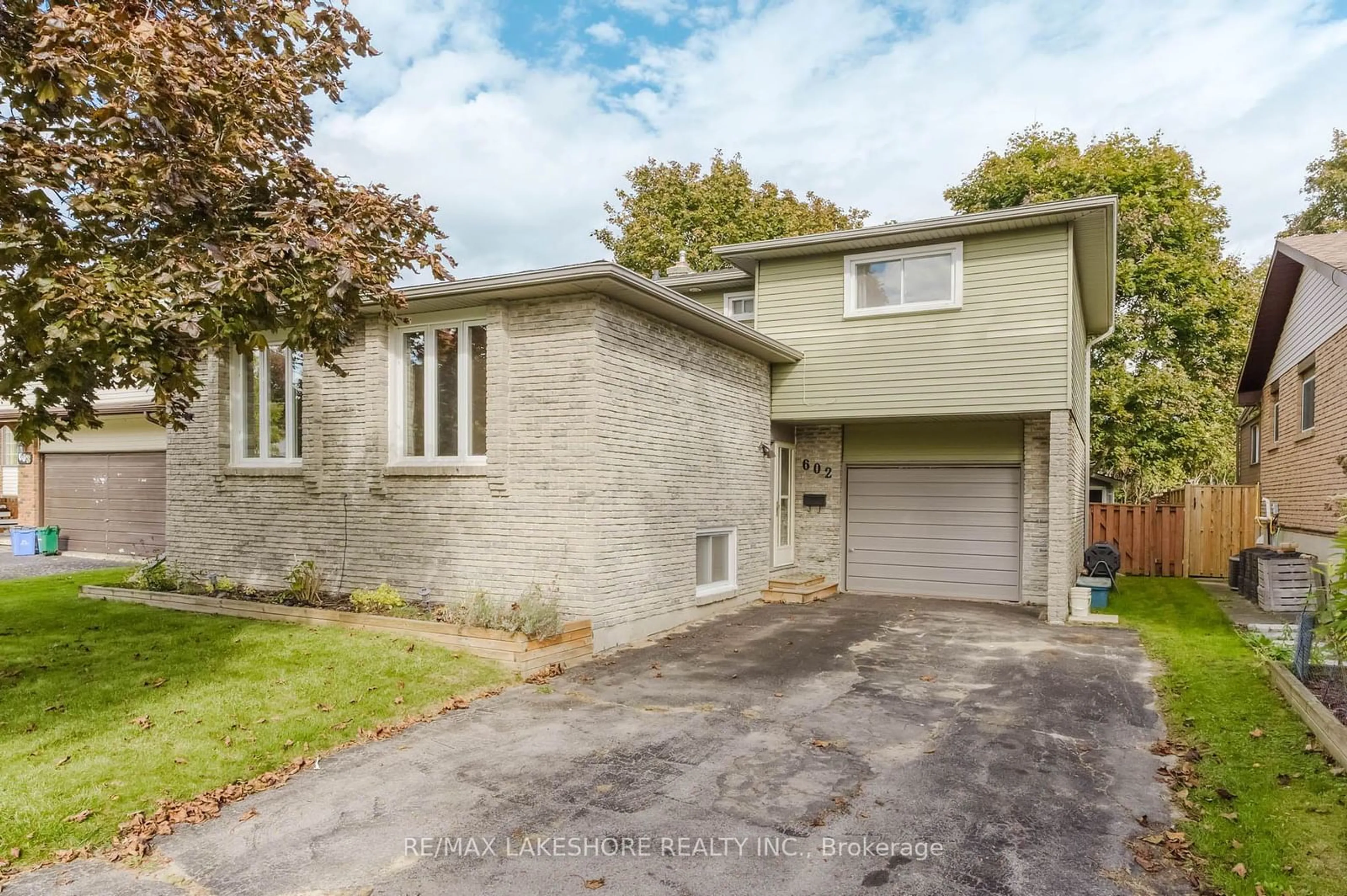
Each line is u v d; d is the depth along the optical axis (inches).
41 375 225.5
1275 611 455.5
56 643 311.6
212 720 224.7
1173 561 658.8
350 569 399.2
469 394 374.0
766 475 507.2
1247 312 894.4
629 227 1118.4
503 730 235.5
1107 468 923.4
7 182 204.5
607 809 180.4
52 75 206.1
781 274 512.1
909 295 477.4
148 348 223.0
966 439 528.1
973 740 229.9
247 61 257.3
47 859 152.8
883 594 545.0
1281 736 224.8
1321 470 481.4
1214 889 146.0
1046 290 437.1
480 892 144.3
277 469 425.4
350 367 400.8
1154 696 277.1
